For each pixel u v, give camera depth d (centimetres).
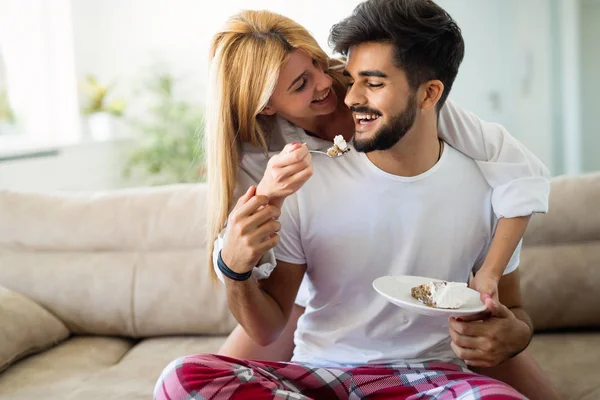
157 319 203
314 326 142
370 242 136
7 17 359
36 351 191
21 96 367
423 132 132
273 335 136
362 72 124
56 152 340
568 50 364
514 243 137
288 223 136
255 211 122
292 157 118
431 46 124
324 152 140
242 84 134
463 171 139
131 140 414
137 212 213
